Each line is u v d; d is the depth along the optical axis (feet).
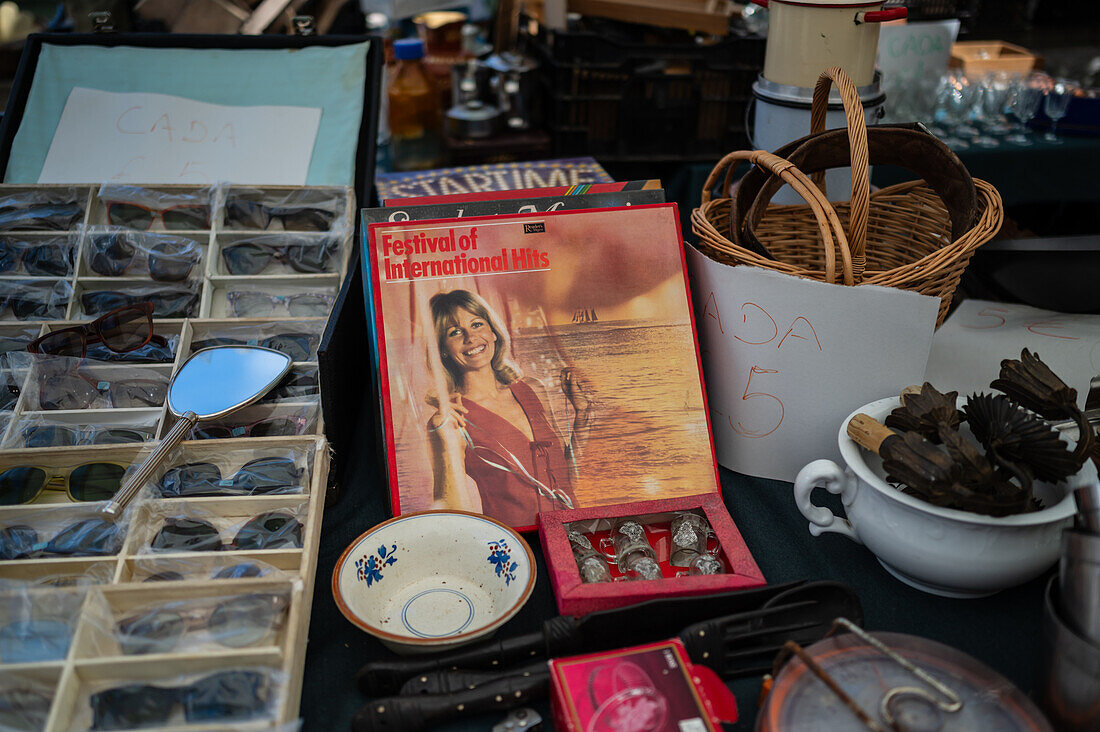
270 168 4.13
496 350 3.08
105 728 2.06
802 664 2.00
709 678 2.19
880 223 3.89
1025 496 2.41
